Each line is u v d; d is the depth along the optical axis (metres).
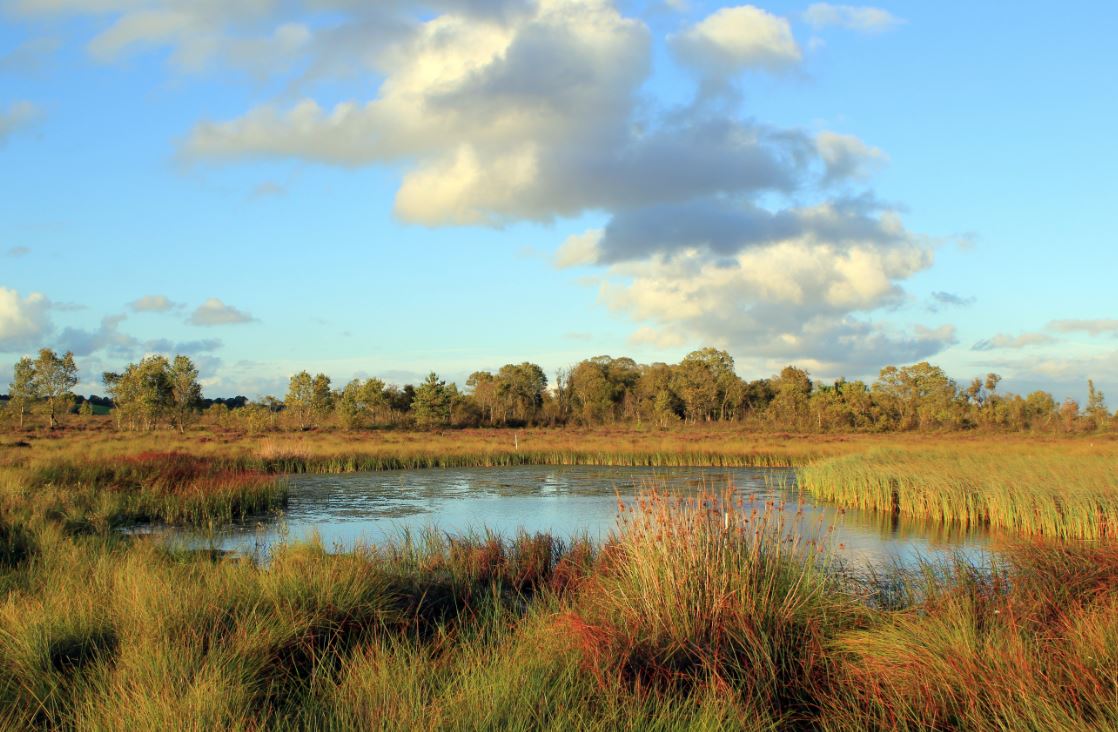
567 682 4.82
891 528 15.30
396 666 5.14
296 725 4.23
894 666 5.05
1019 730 4.10
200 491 16.72
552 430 59.25
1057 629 5.52
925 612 6.50
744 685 5.02
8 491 14.76
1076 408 61.94
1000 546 9.06
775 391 83.06
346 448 32.09
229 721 4.22
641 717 4.27
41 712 4.63
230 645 5.43
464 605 7.94
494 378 80.31
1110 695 4.29
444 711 4.29
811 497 20.31
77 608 6.18
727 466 30.53
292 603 6.45
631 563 6.61
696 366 77.12
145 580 6.75
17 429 46.66
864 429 61.31
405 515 16.69
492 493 20.89
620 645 5.43
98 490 16.88
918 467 19.53
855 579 8.57
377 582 7.44
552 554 10.68
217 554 11.30
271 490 18.48
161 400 48.09
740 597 5.90
